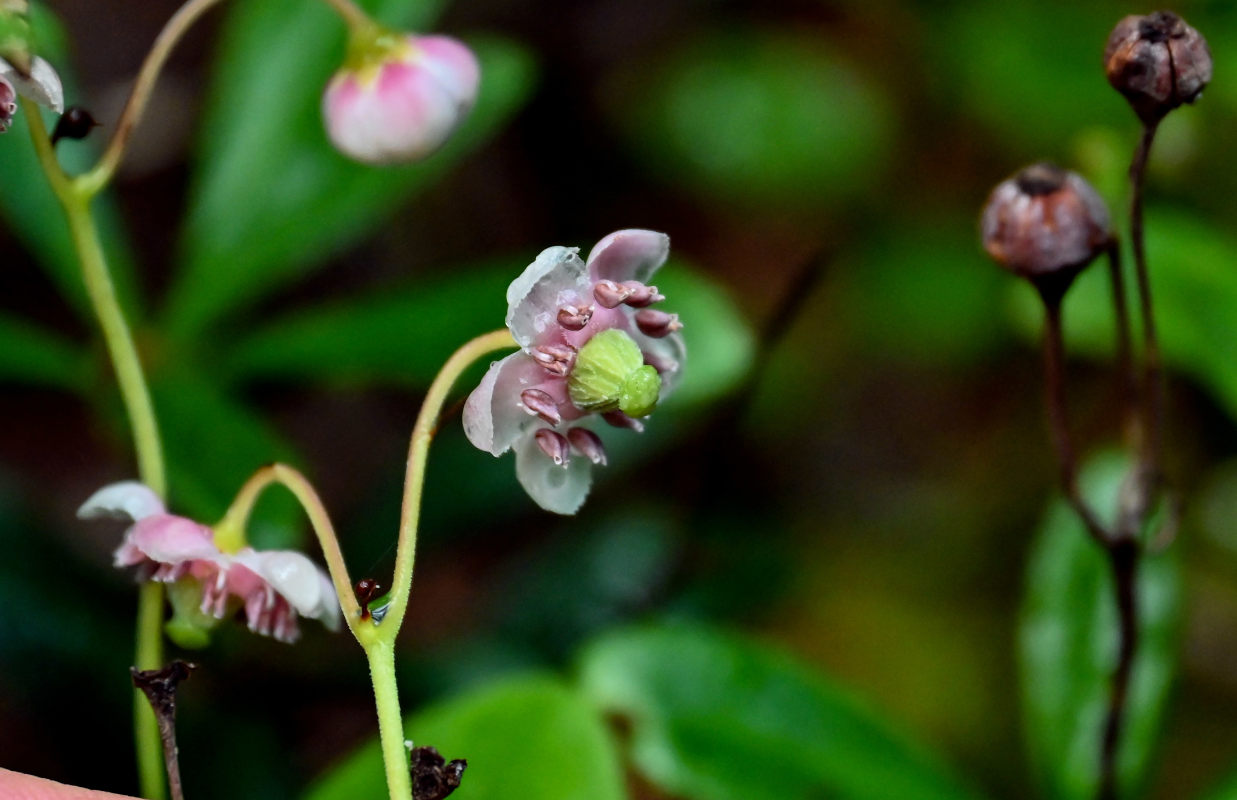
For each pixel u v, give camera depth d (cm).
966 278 39
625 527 29
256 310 37
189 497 26
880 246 40
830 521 38
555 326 23
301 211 27
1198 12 31
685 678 26
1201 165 33
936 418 40
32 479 34
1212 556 36
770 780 25
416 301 27
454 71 24
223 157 27
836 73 41
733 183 41
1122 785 26
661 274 27
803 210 41
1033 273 23
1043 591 27
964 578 37
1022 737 33
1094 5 36
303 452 36
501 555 33
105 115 38
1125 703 25
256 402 34
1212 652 35
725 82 42
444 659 28
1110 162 28
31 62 23
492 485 28
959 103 40
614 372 23
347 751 29
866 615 35
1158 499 25
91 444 35
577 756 24
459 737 24
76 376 27
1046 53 36
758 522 30
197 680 28
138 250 38
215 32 40
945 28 39
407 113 24
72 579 28
